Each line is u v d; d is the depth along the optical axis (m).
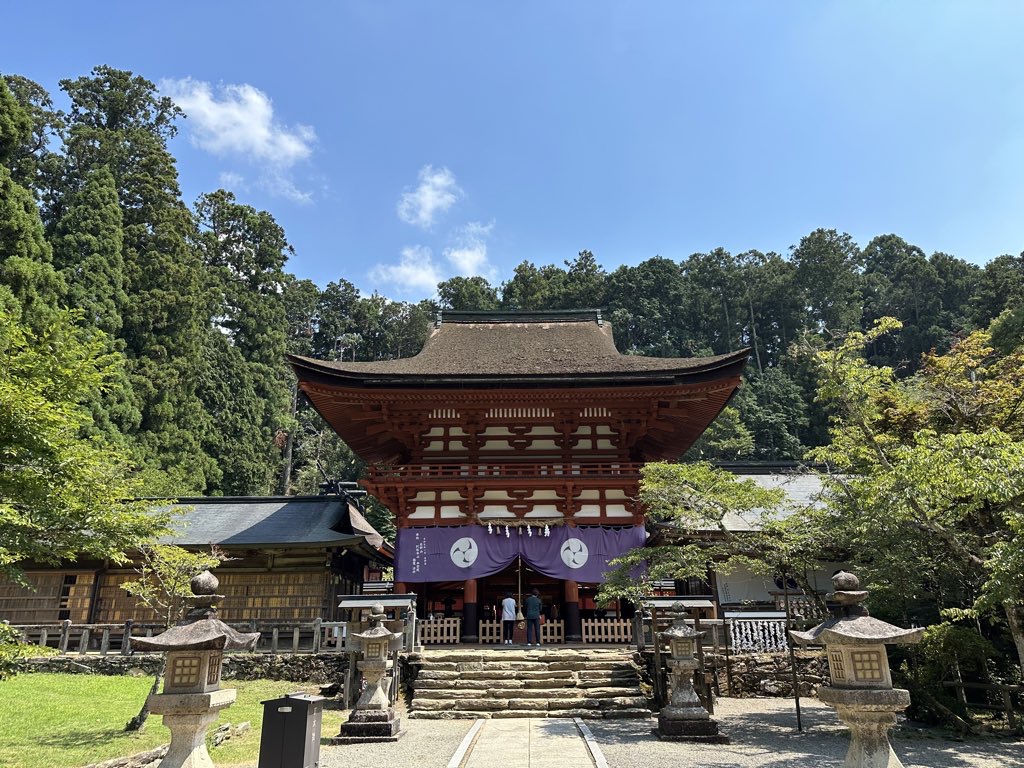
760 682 17.08
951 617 13.89
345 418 25.16
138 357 42.12
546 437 24.89
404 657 16.58
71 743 11.13
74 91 56.88
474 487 22.67
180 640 7.23
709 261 90.50
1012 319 35.69
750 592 23.08
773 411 64.50
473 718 14.20
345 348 88.62
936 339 73.00
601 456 24.67
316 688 17.05
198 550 23.81
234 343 57.25
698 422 25.97
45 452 10.24
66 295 36.38
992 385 16.58
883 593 14.88
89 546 10.88
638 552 16.36
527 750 11.05
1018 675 14.81
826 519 14.99
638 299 84.50
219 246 62.62
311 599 24.00
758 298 83.81
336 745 11.74
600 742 11.74
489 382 22.58
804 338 15.95
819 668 17.20
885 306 83.25
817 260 82.19
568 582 21.83
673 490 16.33
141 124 58.41
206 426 45.75
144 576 15.22
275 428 57.34
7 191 31.50
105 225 40.75
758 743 11.69
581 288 85.50
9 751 10.44
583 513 22.83
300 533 24.56
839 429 17.17
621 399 23.48
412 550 22.20
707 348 80.56
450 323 32.69
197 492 41.41
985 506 13.39
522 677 15.86
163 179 49.72
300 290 84.00
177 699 7.11
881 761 7.12
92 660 18.50
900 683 14.33
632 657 16.70
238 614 23.91
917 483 11.81
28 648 9.47
